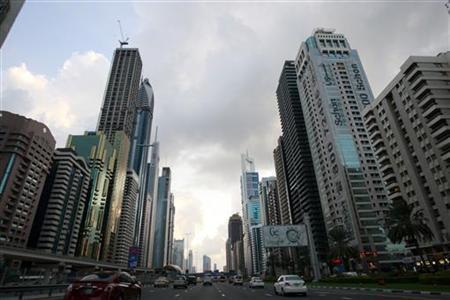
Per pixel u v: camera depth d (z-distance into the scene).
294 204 177.88
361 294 22.84
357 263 107.31
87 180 169.38
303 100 158.38
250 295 25.23
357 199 117.56
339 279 46.19
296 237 61.69
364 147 127.38
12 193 118.12
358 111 134.62
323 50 149.25
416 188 81.50
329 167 131.50
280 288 24.53
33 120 131.75
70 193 151.62
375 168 123.75
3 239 111.25
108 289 11.46
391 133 91.94
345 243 80.75
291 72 191.25
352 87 140.00
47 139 138.50
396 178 89.94
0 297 18.31
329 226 129.00
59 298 21.53
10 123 125.50
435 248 76.94
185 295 26.00
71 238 151.25
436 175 75.88
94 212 174.62
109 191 199.25
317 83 142.12
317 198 154.25
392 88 91.12
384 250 109.25
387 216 62.12
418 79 80.06
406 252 108.88
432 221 76.31
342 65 145.12
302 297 21.70
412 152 84.81
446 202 72.88
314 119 145.12
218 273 152.25
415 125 82.44
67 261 90.75
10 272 25.97
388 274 40.75
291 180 182.38
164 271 100.88
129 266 46.97
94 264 105.06
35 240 135.00
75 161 157.62
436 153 75.50
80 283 11.65
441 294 20.33
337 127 130.88
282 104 198.00
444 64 81.69
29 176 126.31
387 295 20.94
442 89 77.25
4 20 42.22
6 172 116.88
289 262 123.88
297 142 168.62
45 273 30.36
